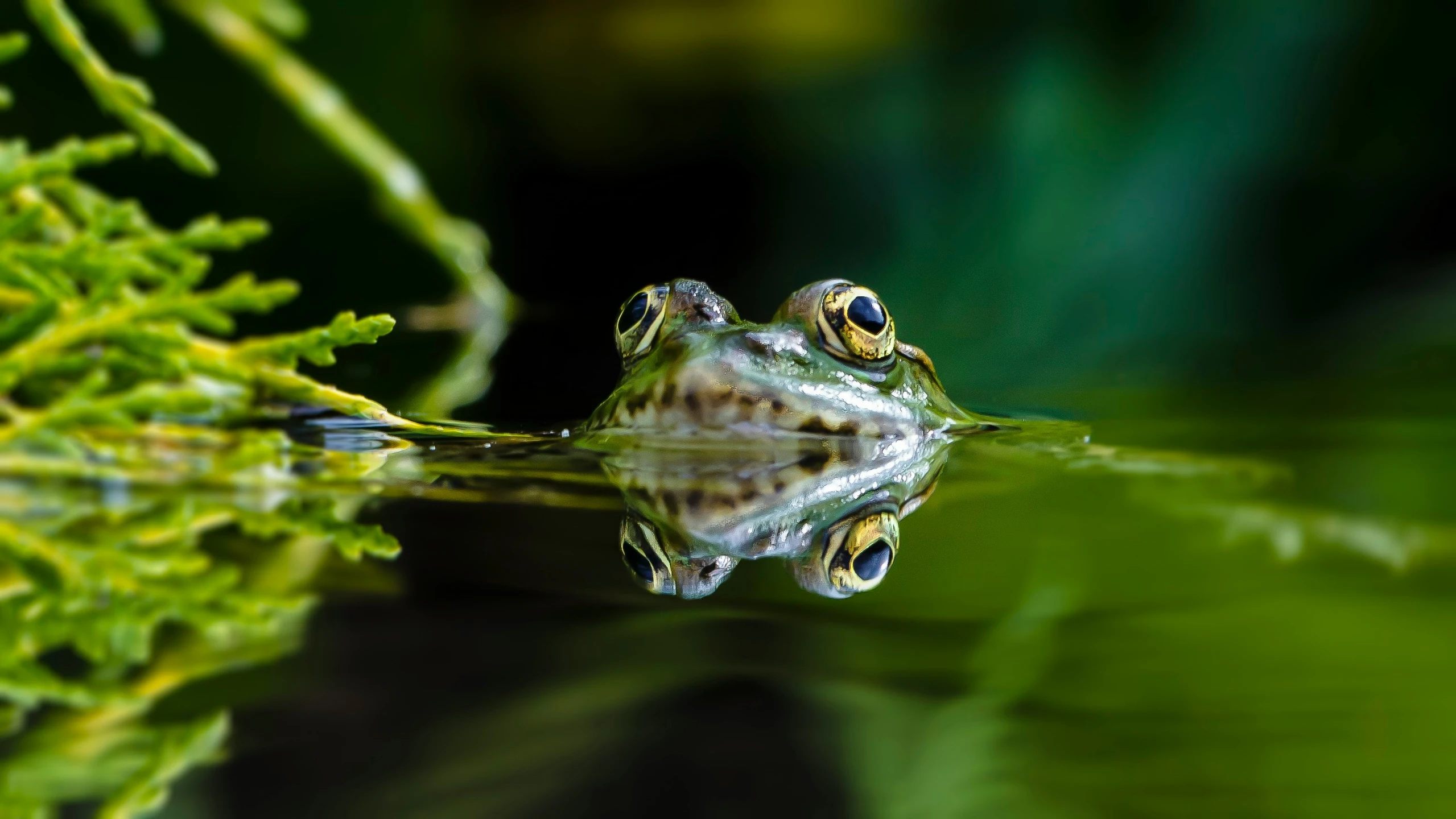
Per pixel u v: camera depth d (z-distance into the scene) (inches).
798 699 22.7
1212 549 30.2
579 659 25.1
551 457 31.3
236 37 33.0
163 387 31.1
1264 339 35.7
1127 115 54.0
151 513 30.5
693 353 31.6
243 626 27.8
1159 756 20.1
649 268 54.4
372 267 43.7
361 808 18.1
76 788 19.1
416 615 28.6
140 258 31.0
